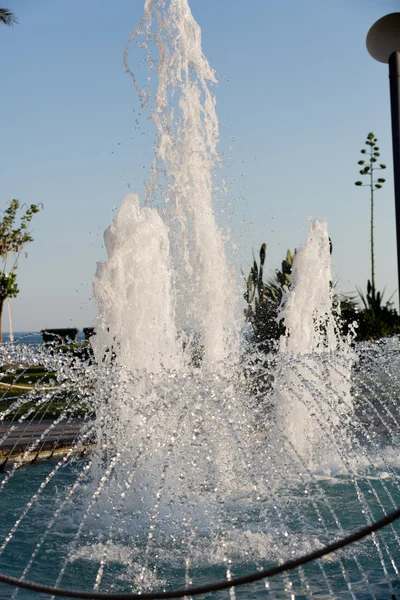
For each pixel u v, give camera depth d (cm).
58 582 400
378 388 830
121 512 546
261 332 1274
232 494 577
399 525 505
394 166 633
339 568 421
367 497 591
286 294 896
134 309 699
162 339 709
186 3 793
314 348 888
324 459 741
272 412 741
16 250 3023
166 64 788
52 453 794
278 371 752
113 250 702
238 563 432
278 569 210
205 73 794
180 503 550
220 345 746
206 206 772
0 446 808
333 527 503
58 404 1181
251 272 1312
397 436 839
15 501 587
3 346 640
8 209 3008
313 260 895
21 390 1289
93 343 694
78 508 563
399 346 803
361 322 1984
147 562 434
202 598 376
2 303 3012
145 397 594
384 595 375
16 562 434
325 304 908
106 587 395
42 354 652
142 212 712
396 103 647
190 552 454
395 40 654
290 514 538
